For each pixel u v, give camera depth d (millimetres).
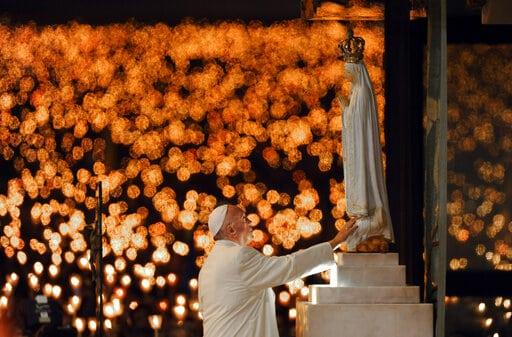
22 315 30172
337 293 18797
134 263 32719
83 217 32812
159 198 33156
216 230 18688
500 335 26297
